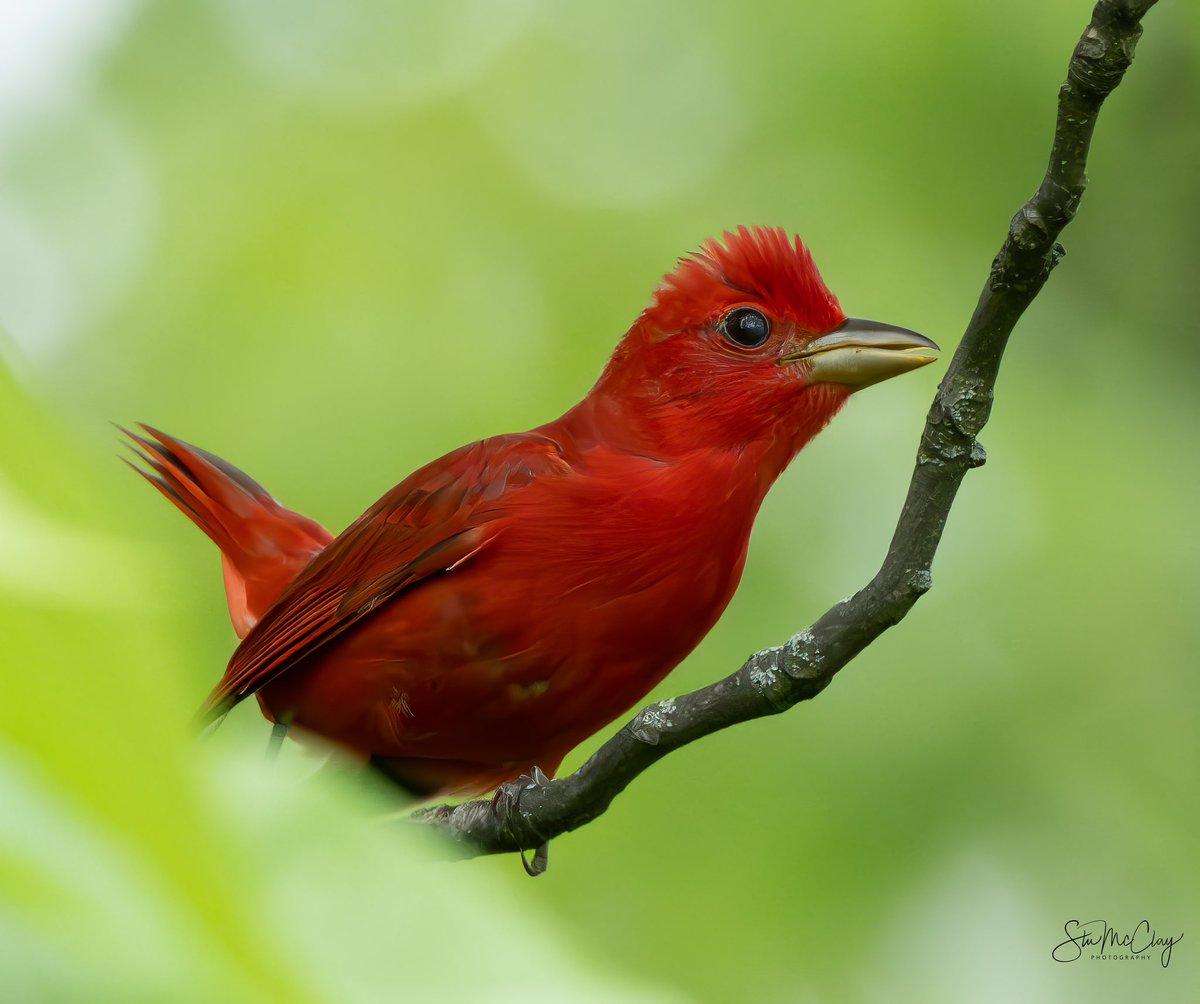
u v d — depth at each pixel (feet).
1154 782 34.65
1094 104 15.12
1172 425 38.99
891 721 35.22
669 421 25.48
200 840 3.58
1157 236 40.63
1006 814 34.65
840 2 40.83
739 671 20.01
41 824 3.41
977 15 39.58
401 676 25.20
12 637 3.46
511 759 26.53
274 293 38.91
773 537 37.76
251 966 3.51
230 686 26.61
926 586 18.25
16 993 3.27
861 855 34.35
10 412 3.74
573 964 3.91
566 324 39.19
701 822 34.81
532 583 24.39
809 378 25.39
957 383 17.62
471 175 40.52
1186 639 35.53
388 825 4.49
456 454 25.84
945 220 39.63
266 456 37.47
